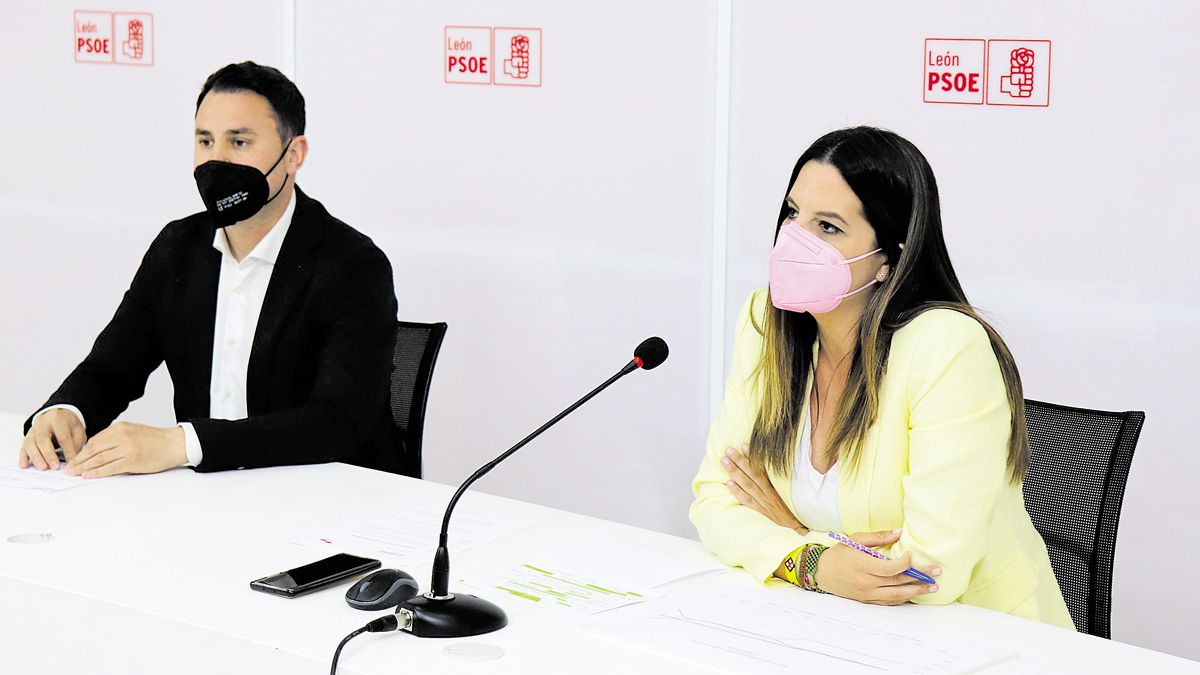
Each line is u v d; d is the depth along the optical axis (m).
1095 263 3.04
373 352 2.59
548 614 1.63
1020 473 1.88
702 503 1.98
